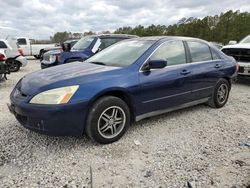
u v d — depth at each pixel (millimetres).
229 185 2729
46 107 3168
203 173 2951
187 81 4594
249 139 3912
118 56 4367
